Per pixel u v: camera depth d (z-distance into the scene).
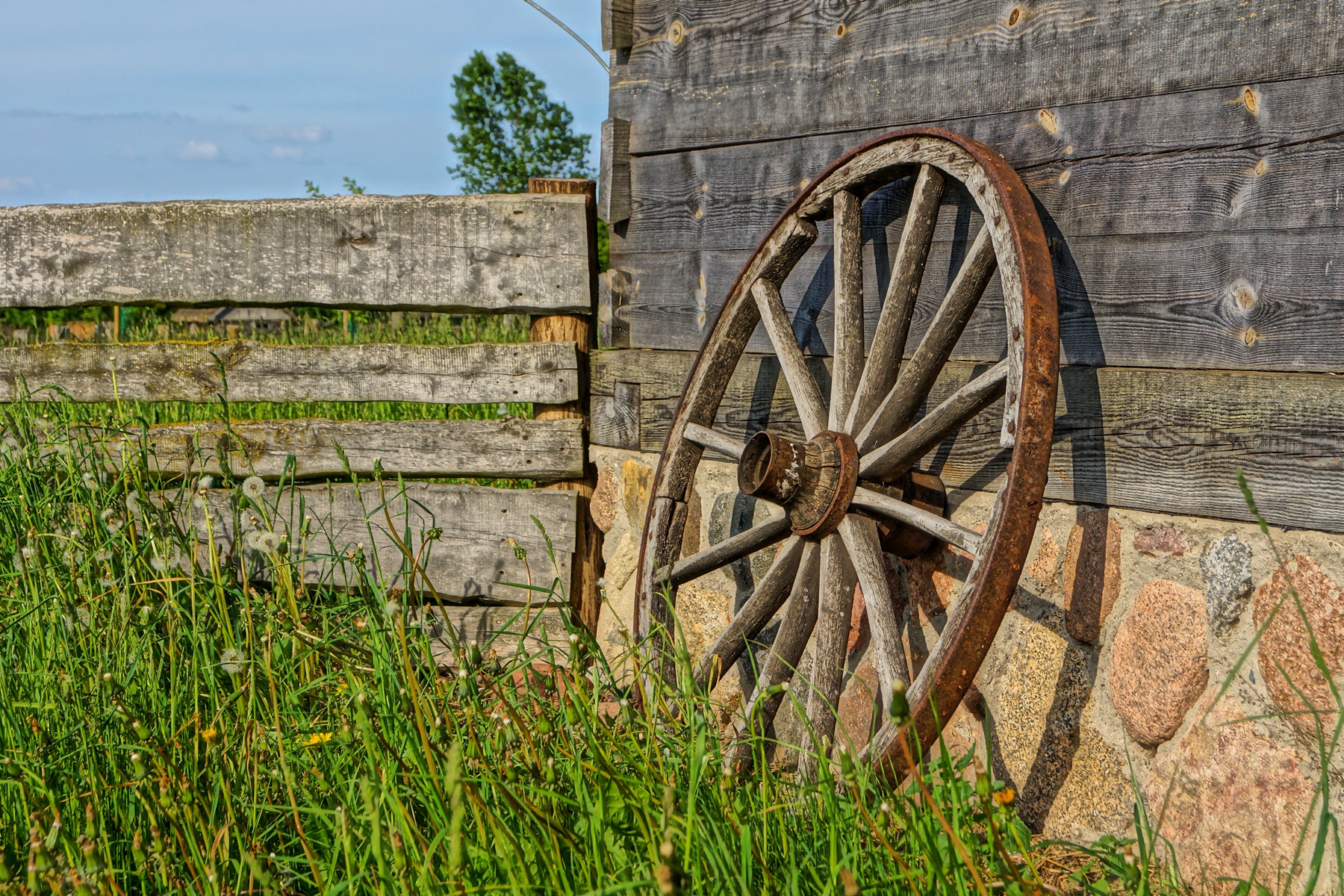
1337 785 1.98
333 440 3.77
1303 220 2.13
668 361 3.45
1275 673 2.09
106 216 3.81
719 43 3.26
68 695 2.43
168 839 2.04
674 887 1.28
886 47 2.85
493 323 7.04
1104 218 2.44
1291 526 2.12
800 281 3.14
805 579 2.70
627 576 3.61
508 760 2.10
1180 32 2.29
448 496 3.75
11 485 3.38
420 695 2.15
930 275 2.79
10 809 2.12
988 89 2.63
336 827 1.90
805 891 1.70
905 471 2.60
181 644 2.76
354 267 3.75
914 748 2.15
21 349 3.83
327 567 3.76
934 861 1.52
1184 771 2.22
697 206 3.37
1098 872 2.22
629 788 1.80
